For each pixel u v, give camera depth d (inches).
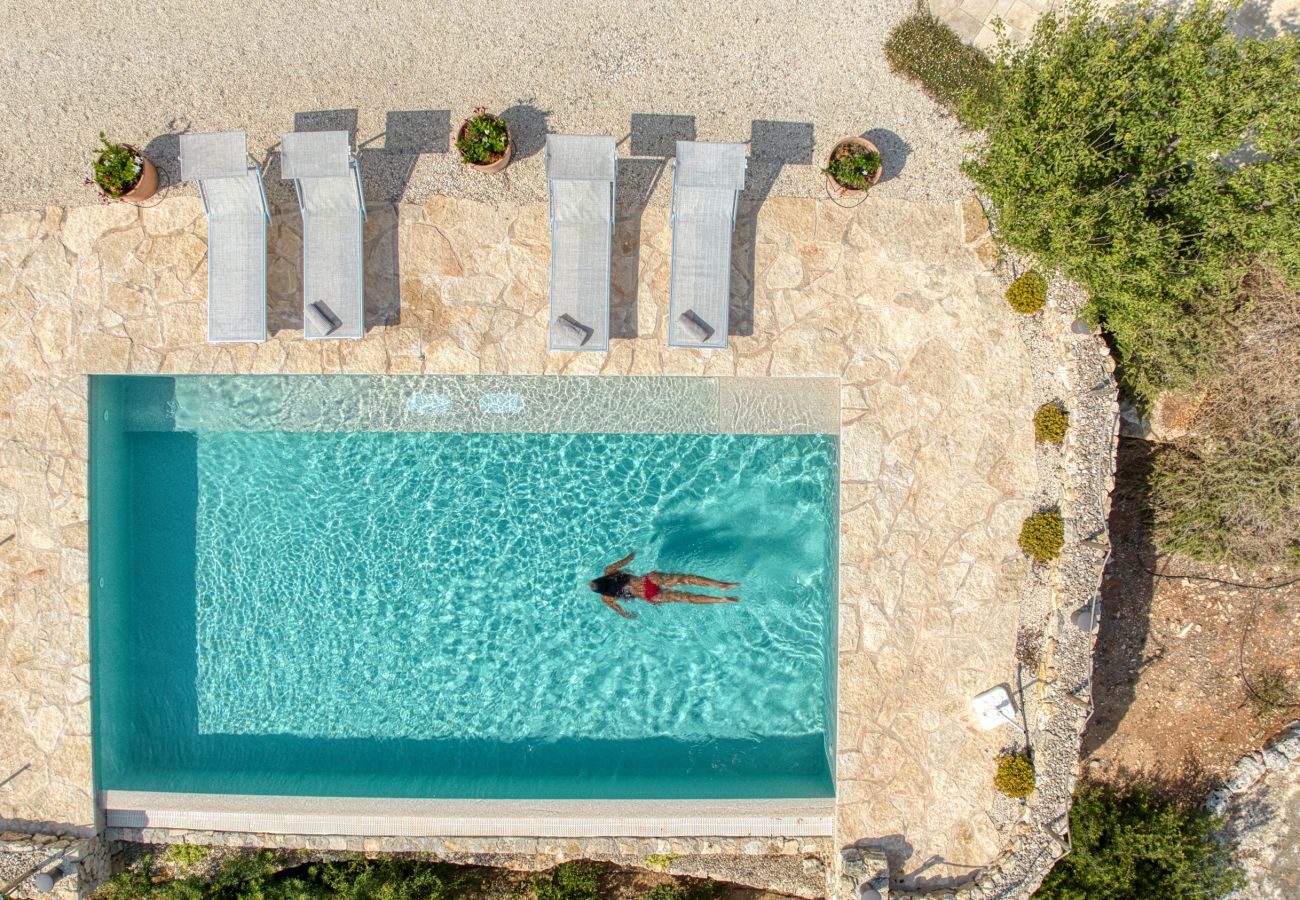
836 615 483.5
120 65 475.2
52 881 450.9
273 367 474.6
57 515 478.0
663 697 520.4
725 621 520.4
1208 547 494.9
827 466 510.0
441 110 474.6
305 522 512.7
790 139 475.2
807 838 490.0
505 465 511.5
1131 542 523.2
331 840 488.1
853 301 475.5
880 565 477.7
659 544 518.6
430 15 474.3
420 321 473.7
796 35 474.3
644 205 472.7
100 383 484.7
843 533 478.6
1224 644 531.2
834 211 474.3
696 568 519.2
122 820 490.3
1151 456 503.2
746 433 491.2
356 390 489.7
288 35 474.6
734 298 475.2
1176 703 535.5
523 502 515.5
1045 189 402.6
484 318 474.3
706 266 450.3
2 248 475.5
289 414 493.7
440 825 485.4
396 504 513.7
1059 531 465.1
